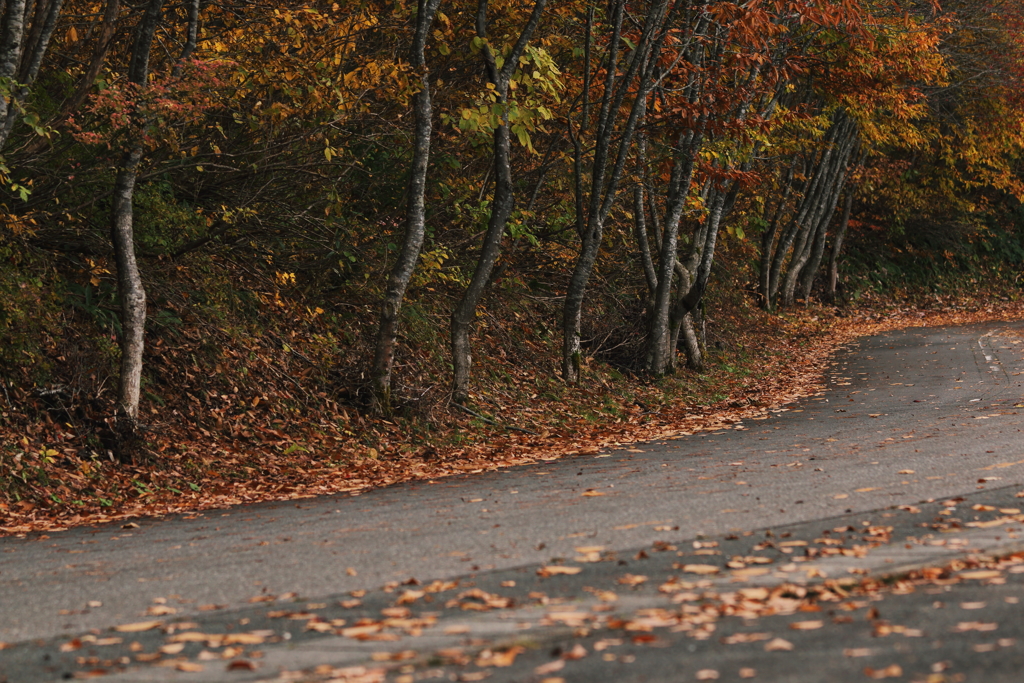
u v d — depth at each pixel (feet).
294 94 47.96
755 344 113.29
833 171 143.54
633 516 29.19
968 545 23.08
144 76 42.11
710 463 40.57
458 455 50.24
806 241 145.89
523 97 59.93
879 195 165.68
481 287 60.34
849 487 32.14
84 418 43.27
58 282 48.24
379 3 58.29
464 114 53.26
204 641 18.88
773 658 16.01
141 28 42.24
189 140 51.13
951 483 31.89
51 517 35.86
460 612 19.93
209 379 51.01
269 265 61.05
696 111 70.59
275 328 57.57
